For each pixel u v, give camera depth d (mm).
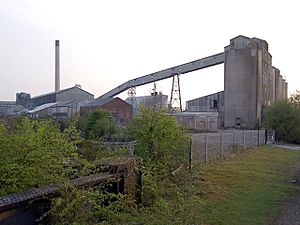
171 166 12133
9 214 4605
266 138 39125
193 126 62750
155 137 11977
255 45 77375
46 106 87750
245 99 77125
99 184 6570
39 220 5012
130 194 7789
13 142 5719
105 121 24125
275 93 97312
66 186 5438
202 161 18594
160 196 8438
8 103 121750
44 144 6105
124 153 10211
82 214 5500
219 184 13766
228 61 79062
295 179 16844
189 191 9242
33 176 5598
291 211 10922
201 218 8625
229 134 34688
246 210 10633
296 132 44969
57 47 103938
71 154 6535
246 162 21109
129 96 92000
